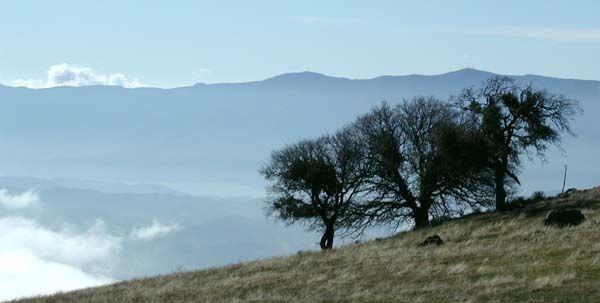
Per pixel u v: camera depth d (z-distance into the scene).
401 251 53.25
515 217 67.12
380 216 92.38
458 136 84.69
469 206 90.25
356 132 97.50
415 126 93.56
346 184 92.56
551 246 45.97
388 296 36.47
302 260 54.12
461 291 35.78
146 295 44.56
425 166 90.19
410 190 91.69
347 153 92.19
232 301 38.97
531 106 83.44
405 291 37.38
